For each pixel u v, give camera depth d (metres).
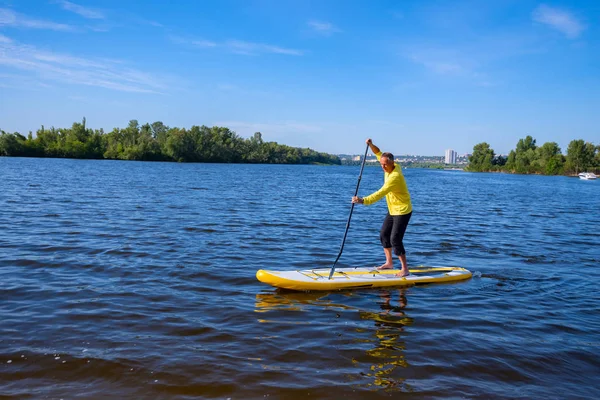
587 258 9.46
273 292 6.39
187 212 14.65
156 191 22.67
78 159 90.62
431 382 3.85
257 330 4.88
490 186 46.62
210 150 108.88
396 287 6.95
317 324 5.16
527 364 4.26
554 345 4.73
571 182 66.62
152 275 6.89
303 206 18.64
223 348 4.36
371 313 5.65
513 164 119.81
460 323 5.33
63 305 5.41
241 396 3.51
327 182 42.81
